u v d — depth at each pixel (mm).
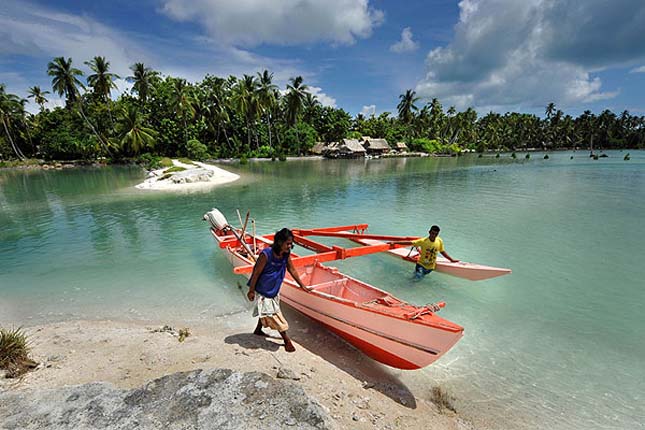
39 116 54531
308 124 70125
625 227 11750
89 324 5609
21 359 3875
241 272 6023
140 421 2832
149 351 4258
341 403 3432
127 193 21672
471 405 3807
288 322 5559
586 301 6383
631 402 3891
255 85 52969
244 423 2830
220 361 3963
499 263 8414
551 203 16312
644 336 5246
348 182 25703
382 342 4352
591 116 101375
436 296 6566
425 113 84812
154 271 7996
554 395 3992
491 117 101562
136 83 50531
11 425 2754
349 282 5535
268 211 15281
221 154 56781
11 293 6902
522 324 5586
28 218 14562
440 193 19906
